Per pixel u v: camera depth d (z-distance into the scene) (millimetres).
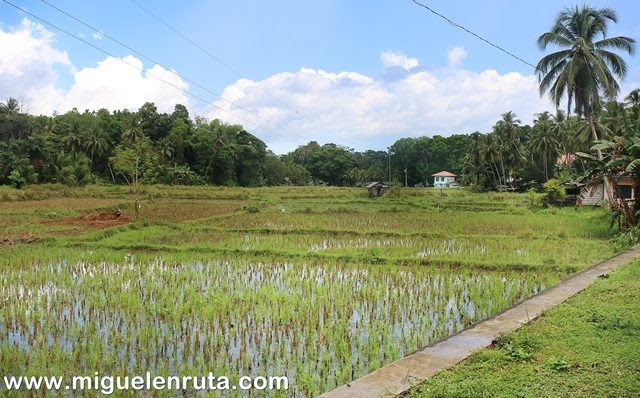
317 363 6723
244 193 48000
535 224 24438
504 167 69625
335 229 22000
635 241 15898
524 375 4633
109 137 72688
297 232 21625
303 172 97375
